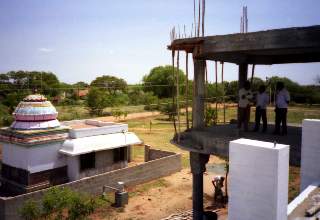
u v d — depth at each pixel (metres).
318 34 8.64
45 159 20.09
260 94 12.80
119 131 24.38
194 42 10.82
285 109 12.08
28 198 15.89
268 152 5.22
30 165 19.33
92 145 21.69
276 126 12.23
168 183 22.19
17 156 19.98
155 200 19.17
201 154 11.93
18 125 20.11
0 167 21.53
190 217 16.39
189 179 22.98
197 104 12.01
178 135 12.21
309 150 8.13
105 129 23.31
